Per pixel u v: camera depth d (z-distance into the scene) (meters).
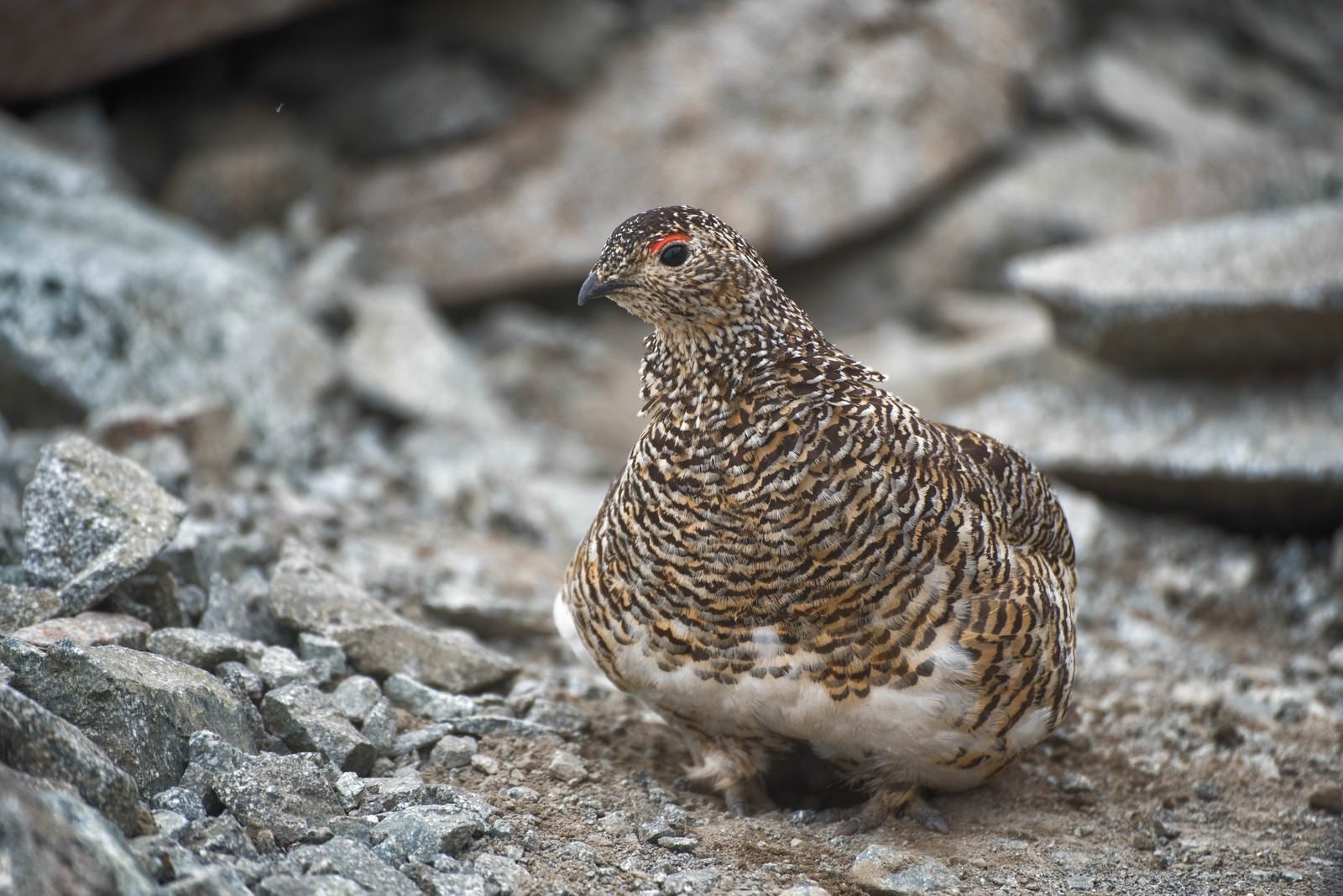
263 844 5.68
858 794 7.43
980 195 18.53
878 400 6.52
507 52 16.84
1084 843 6.96
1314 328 11.70
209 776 5.99
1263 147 19.59
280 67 16.67
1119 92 19.80
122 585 7.35
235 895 5.10
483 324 16.78
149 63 15.30
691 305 6.41
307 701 6.89
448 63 16.75
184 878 5.05
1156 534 11.88
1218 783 7.87
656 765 7.57
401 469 12.22
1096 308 12.34
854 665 6.28
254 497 10.33
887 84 17.86
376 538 10.52
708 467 6.30
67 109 15.48
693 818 6.86
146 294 11.79
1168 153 19.27
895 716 6.36
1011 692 6.42
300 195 16.00
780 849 6.57
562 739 7.53
